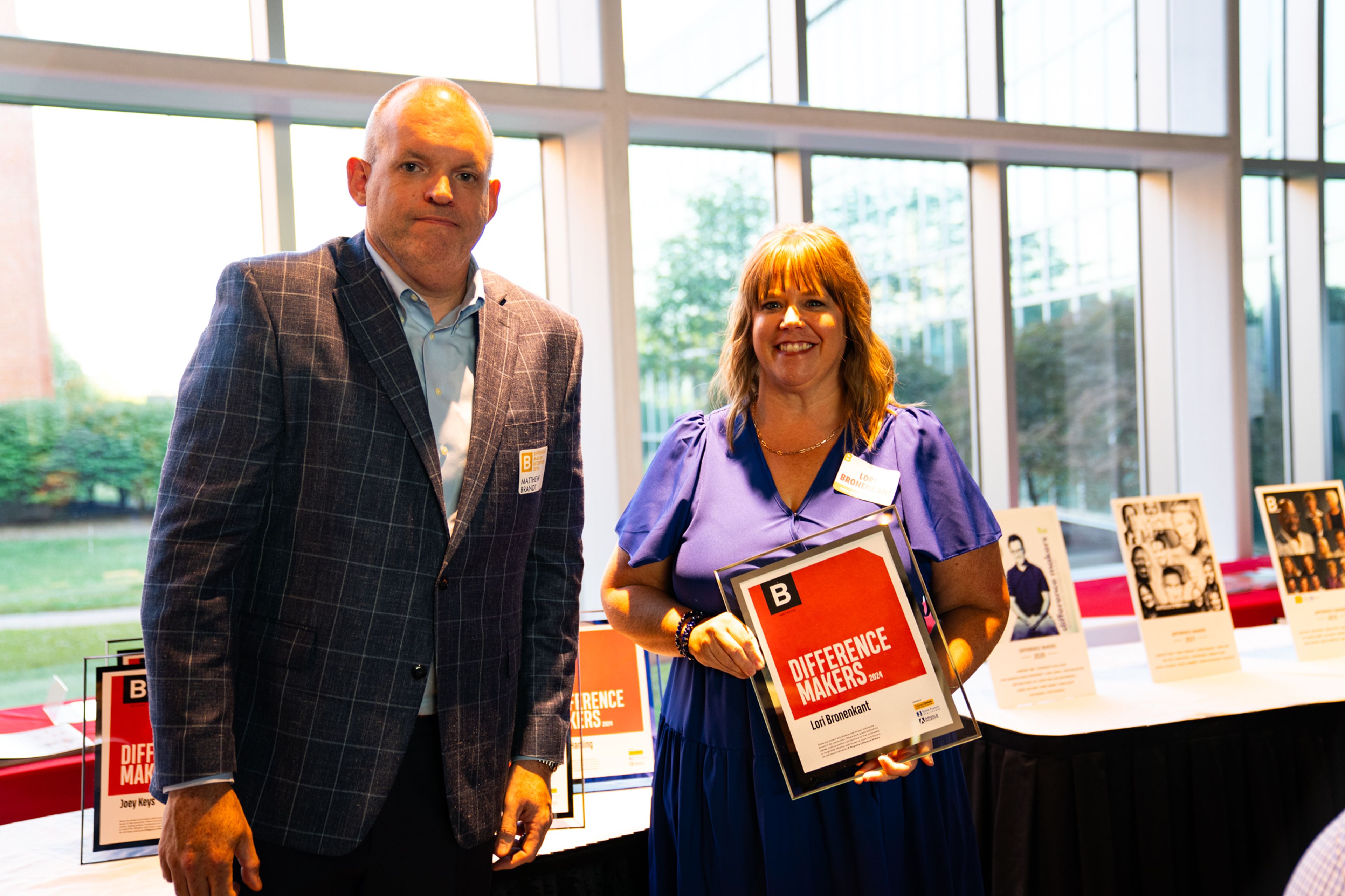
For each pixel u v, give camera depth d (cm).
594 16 314
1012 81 404
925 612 157
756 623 155
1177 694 242
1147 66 438
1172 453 451
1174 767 220
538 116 308
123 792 176
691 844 165
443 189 123
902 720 154
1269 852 226
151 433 280
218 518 115
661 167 354
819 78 368
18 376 264
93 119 270
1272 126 460
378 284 128
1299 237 466
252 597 123
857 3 377
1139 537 264
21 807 218
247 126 290
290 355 120
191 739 111
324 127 298
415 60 311
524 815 136
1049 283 424
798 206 371
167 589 113
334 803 121
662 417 358
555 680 145
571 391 148
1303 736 232
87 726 182
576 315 332
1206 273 432
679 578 168
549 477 147
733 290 182
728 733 162
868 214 390
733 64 362
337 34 298
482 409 131
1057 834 208
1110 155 407
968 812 171
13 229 262
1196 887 221
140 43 272
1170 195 443
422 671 126
